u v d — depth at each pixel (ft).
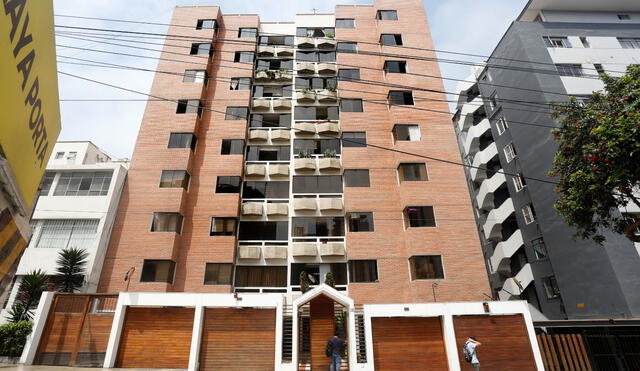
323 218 85.56
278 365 53.26
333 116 97.96
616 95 51.90
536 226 89.10
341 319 59.06
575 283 75.46
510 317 56.95
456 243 77.46
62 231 76.64
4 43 9.25
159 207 80.74
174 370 53.52
